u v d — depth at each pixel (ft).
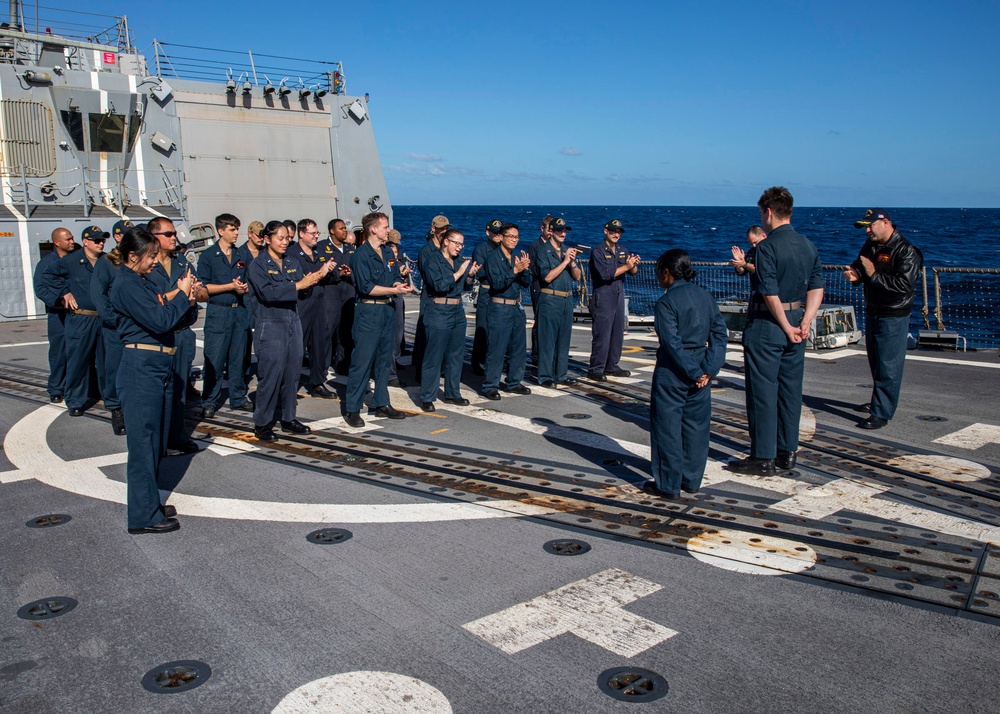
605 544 15.62
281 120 52.37
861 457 21.22
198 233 49.62
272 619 12.71
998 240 190.90
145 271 15.79
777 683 10.87
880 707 10.33
